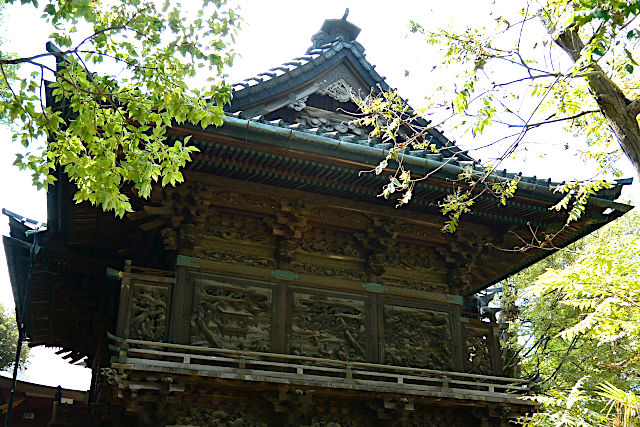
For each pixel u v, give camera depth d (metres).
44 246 21.08
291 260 18.50
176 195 17.59
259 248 18.42
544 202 18.62
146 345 16.22
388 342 18.69
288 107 19.52
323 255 19.03
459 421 18.78
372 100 14.55
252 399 16.78
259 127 15.80
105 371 14.88
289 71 19.45
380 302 19.05
